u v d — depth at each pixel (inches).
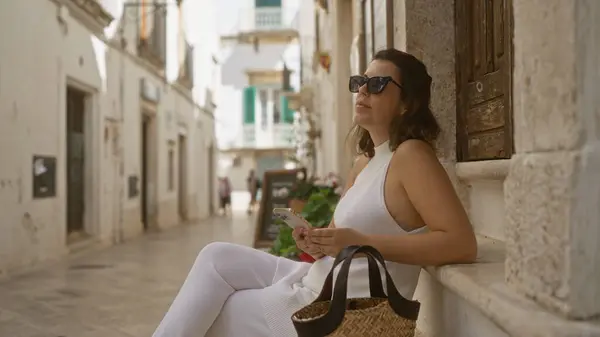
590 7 49.3
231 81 1224.2
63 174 376.5
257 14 1171.9
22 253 319.9
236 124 1234.0
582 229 49.8
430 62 125.6
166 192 680.4
